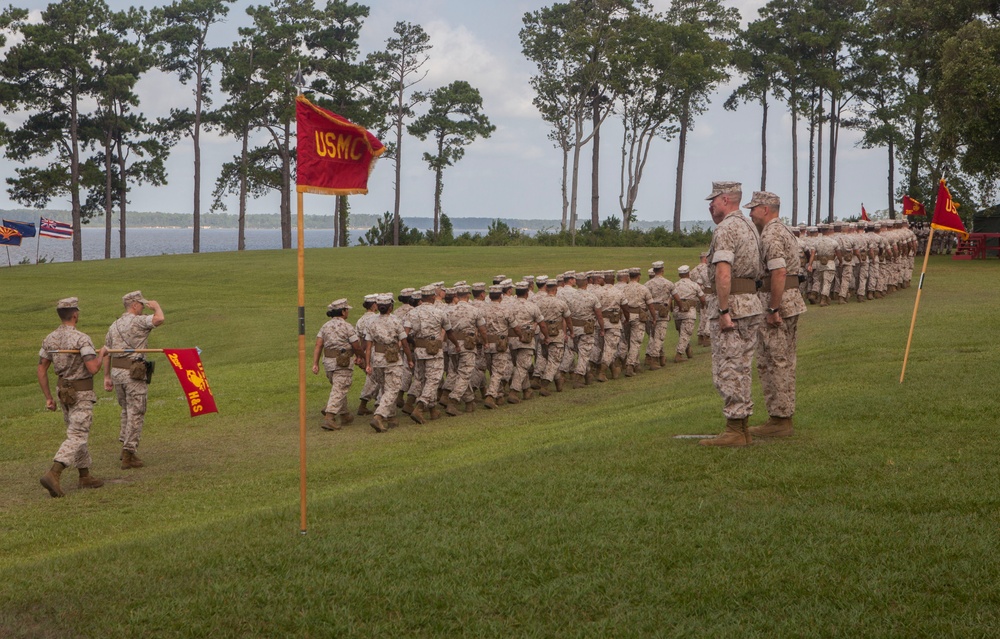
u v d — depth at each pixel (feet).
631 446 29.60
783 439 28.60
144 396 40.70
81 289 129.18
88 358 36.17
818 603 16.47
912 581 17.04
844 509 21.24
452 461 35.32
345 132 25.63
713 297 27.96
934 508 20.92
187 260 164.04
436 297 52.42
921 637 15.03
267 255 169.89
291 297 115.85
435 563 19.75
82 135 243.40
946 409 30.63
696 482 24.50
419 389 50.57
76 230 240.94
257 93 241.96
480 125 279.90
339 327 47.83
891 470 24.08
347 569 19.84
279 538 22.54
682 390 48.08
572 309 57.36
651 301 60.90
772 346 28.84
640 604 17.10
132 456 40.70
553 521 22.02
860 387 37.22
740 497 22.90
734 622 16.06
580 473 26.53
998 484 22.12
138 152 252.62
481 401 54.95
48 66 224.53
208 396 36.19
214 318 98.68
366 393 51.62
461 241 238.27
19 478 39.11
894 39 172.76
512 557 19.76
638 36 237.45
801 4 248.73
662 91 246.88
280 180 258.16
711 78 239.91
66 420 36.60
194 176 260.83
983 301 73.46
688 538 20.13
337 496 27.84
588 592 17.72
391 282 125.08
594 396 53.62
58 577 20.72
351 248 184.65
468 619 16.99
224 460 41.45
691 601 17.03
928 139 208.13
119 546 23.73
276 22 246.68
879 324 60.95
